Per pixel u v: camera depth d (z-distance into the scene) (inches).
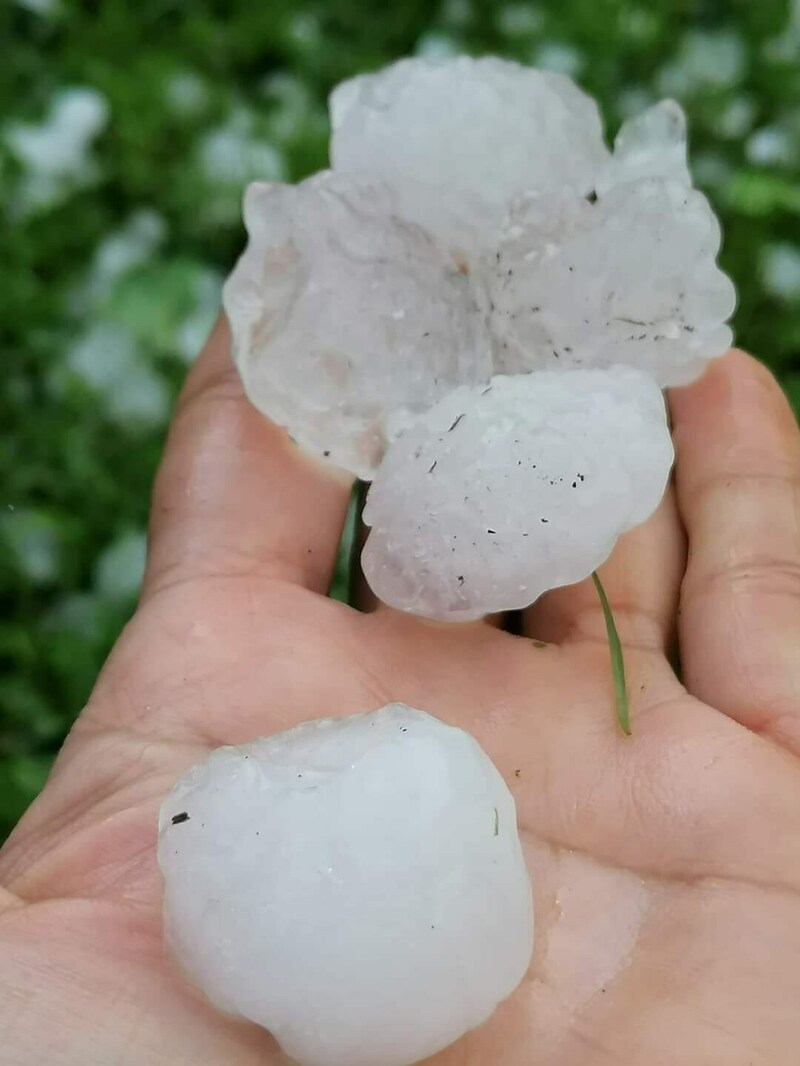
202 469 4.6
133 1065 3.2
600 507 3.9
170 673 4.2
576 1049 3.4
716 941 3.5
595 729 4.0
